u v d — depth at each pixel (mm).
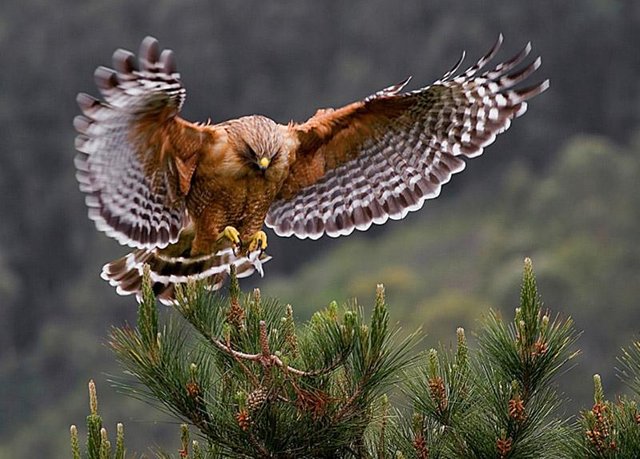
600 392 5750
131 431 24328
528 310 5852
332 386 5852
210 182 6840
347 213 7355
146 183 6570
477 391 5941
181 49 50562
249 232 7148
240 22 50781
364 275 38438
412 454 5922
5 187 48250
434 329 29797
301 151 7227
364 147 7281
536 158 47000
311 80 50562
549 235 36875
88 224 46688
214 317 5762
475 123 7070
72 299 42188
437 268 37250
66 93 50500
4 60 50656
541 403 5902
